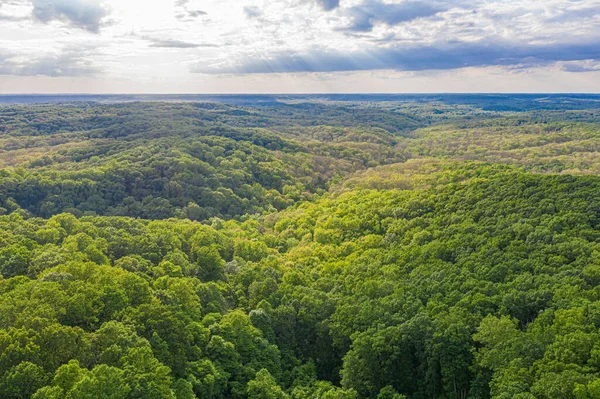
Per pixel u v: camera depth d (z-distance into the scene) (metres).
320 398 59.59
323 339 74.00
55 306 55.50
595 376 44.81
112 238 90.31
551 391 44.56
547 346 51.69
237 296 84.31
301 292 81.56
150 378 47.59
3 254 73.06
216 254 91.94
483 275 72.62
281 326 74.50
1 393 43.22
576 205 88.31
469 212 100.62
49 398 41.34
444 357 57.78
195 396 53.66
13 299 56.31
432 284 73.44
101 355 50.19
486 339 55.84
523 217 89.50
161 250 91.81
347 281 85.75
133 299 62.47
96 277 65.19
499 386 49.31
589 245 72.56
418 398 60.97
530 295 62.47
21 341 48.09
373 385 62.44
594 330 51.56
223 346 62.84
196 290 75.25
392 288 76.62
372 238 105.88
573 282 63.06
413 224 105.75
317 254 107.38
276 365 66.19
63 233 90.75
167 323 58.38
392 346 62.25
